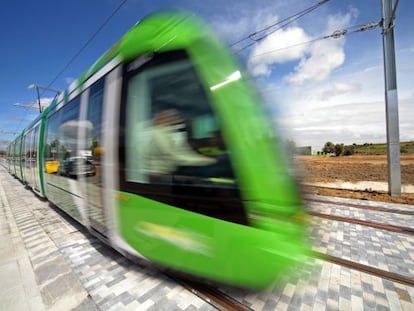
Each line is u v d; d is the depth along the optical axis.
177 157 2.21
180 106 2.18
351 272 3.01
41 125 7.40
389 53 7.84
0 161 57.06
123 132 2.73
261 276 1.83
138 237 2.60
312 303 2.40
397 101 7.71
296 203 1.79
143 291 2.70
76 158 4.13
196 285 2.69
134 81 2.61
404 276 2.94
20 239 4.72
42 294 2.76
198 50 2.15
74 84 4.40
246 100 1.96
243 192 1.84
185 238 2.16
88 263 3.49
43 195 7.68
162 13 2.53
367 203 6.85
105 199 3.09
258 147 1.85
